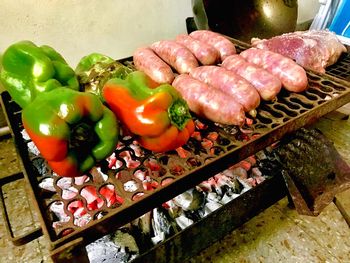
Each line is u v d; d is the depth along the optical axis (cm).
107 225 79
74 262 77
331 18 214
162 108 100
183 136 105
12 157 176
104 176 121
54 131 85
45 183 127
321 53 156
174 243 103
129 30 210
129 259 115
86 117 92
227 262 125
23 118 91
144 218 123
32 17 173
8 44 175
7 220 86
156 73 134
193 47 148
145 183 121
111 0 192
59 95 88
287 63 128
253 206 121
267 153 149
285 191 130
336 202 138
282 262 125
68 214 83
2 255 128
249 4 197
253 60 139
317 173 128
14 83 119
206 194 133
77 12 185
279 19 194
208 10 184
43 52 117
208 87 117
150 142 104
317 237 134
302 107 119
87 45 199
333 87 131
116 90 106
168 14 220
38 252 130
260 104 125
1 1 162
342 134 188
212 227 111
